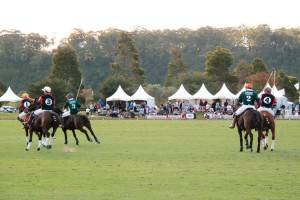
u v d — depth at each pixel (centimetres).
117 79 9588
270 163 2164
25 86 16825
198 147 2828
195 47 19762
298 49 18875
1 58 18175
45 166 2083
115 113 7094
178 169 2000
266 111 2686
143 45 19238
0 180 1766
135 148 2777
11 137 3541
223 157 2370
